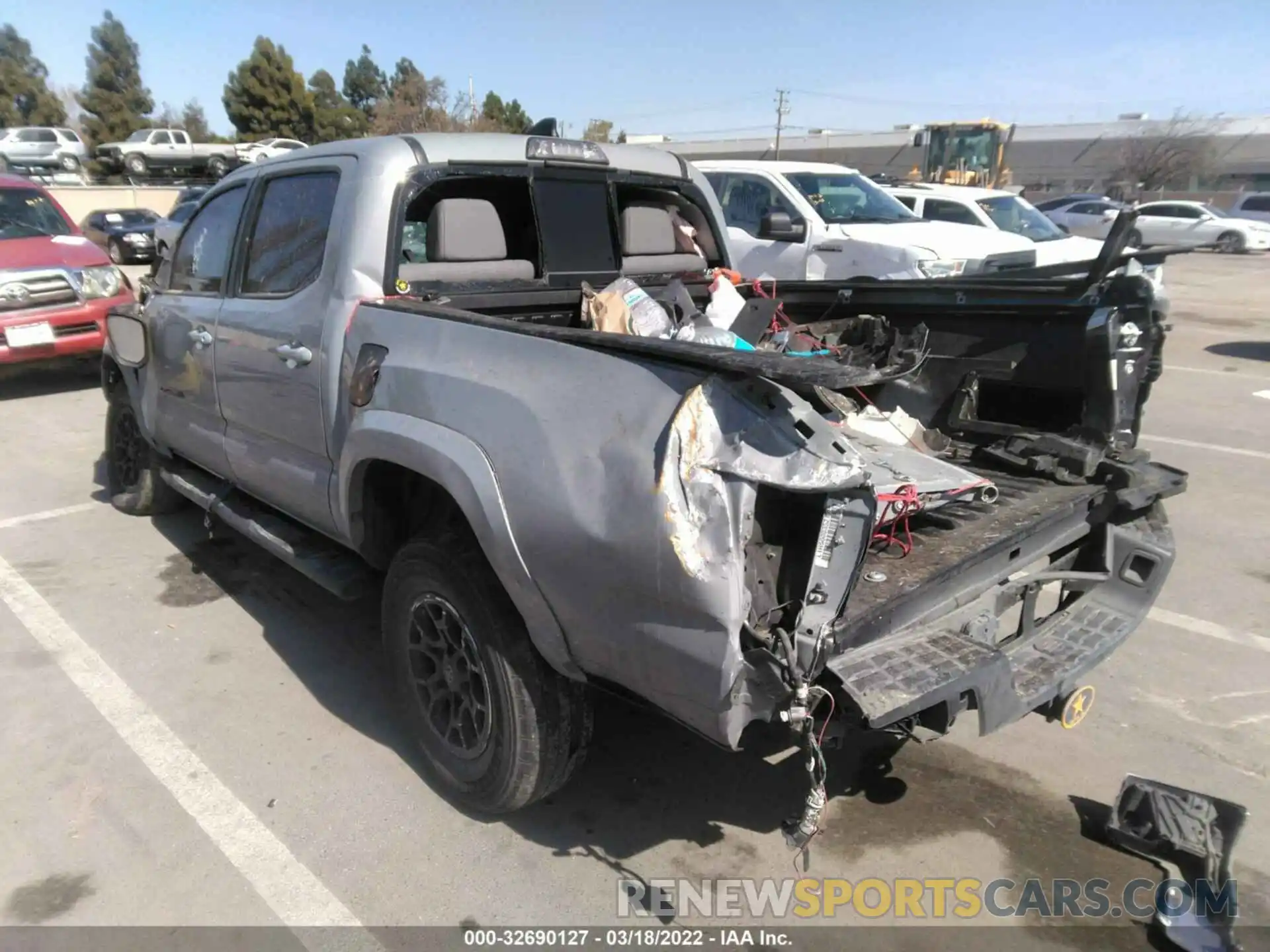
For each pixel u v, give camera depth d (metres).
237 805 3.12
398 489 3.31
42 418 8.32
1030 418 3.88
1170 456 7.11
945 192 12.91
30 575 4.93
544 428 2.44
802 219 9.55
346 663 4.06
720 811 3.13
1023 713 2.63
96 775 3.28
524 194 3.96
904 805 3.17
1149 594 3.29
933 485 2.95
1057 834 3.02
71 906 2.69
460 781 3.03
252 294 3.89
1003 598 2.96
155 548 5.31
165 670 3.99
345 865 2.86
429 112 51.69
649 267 4.29
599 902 2.73
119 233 20.14
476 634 2.78
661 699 2.35
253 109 50.81
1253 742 3.52
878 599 2.44
